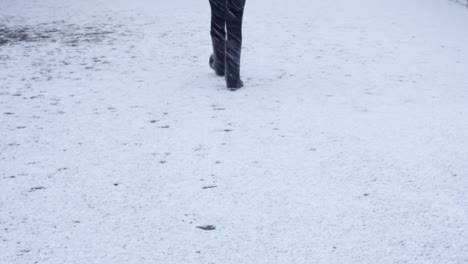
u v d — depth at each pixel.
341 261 2.78
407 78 6.41
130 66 7.32
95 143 4.54
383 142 4.44
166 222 3.23
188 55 7.98
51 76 6.83
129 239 3.04
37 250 2.95
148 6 13.87
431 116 5.05
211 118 5.11
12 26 10.79
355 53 7.88
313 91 5.97
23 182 3.82
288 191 3.59
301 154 4.22
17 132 4.84
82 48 8.55
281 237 3.03
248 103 5.57
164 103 5.61
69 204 3.48
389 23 10.52
